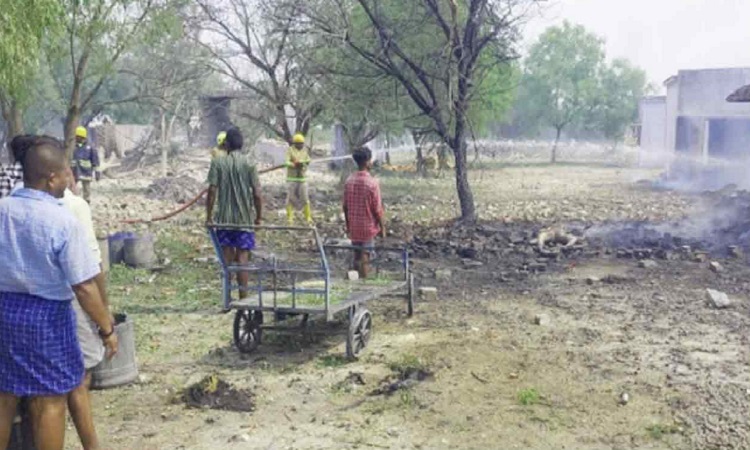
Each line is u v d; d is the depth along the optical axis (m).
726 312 9.33
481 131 36.50
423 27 17.86
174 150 40.06
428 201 23.91
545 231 14.83
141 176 33.66
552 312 9.50
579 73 61.19
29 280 4.43
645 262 12.33
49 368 4.55
